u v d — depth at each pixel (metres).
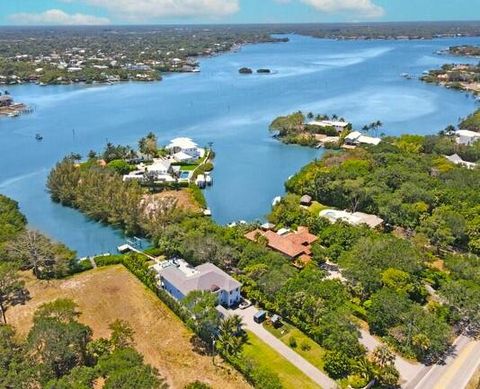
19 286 80.44
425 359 64.81
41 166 157.38
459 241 98.62
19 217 108.50
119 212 109.94
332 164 140.88
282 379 60.88
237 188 138.50
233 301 77.56
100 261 92.75
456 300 73.56
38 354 58.91
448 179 125.81
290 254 90.31
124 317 75.56
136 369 53.88
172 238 94.75
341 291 76.69
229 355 64.69
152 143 159.50
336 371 61.22
